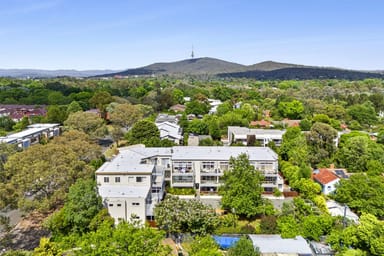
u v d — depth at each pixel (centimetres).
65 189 3578
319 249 3148
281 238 3209
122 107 8125
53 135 7544
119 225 2562
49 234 3431
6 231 3412
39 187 3428
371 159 5288
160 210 3328
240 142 6600
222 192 4078
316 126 5912
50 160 3647
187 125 8144
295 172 4806
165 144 5959
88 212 3170
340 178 4547
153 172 4275
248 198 3778
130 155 4828
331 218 3444
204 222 3253
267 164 4619
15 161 3566
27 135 6500
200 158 4700
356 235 3073
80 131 5941
